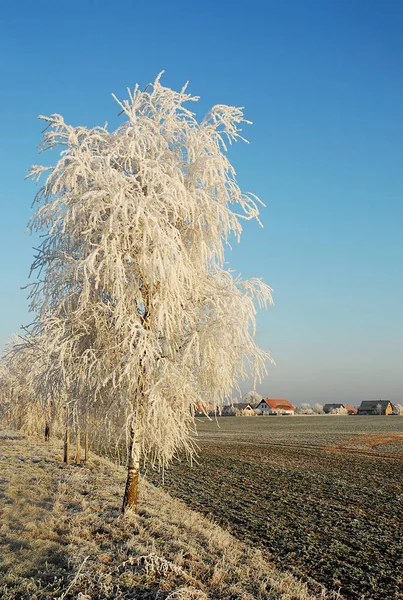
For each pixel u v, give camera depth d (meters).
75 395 11.02
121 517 11.07
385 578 9.77
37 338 10.80
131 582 7.45
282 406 168.88
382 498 18.88
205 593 7.38
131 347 9.86
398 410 153.50
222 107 11.62
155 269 9.82
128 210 10.17
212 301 10.98
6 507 12.69
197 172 11.43
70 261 10.57
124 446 12.73
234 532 13.21
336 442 48.69
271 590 8.09
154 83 11.70
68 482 17.44
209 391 11.38
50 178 10.52
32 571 7.88
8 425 42.28
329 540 12.59
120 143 10.83
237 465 29.62
